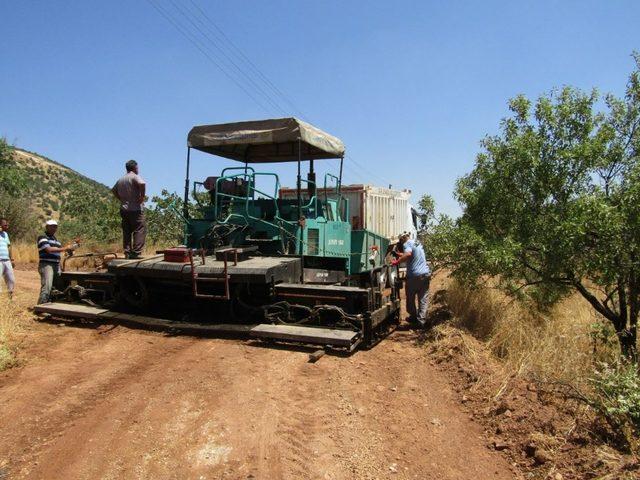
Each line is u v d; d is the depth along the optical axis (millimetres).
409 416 5305
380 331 8219
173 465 4176
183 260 7680
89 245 20688
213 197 9117
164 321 7875
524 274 8414
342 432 4840
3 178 25438
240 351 6809
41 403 5285
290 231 8438
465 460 4551
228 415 4988
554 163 7961
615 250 7035
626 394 4910
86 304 8773
